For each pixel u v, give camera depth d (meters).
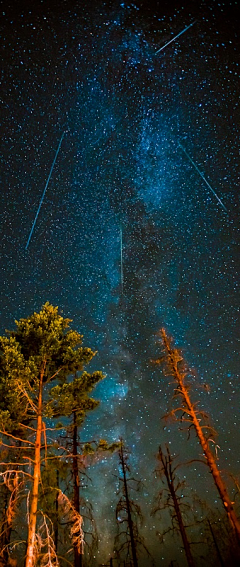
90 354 12.56
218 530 17.30
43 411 11.02
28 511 9.18
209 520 18.14
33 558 8.43
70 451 14.02
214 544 17.11
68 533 10.47
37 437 10.43
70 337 12.63
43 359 11.71
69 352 12.23
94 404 12.12
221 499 11.27
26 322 12.48
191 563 14.77
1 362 11.41
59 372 12.42
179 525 15.60
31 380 11.48
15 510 9.48
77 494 13.66
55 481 10.48
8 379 10.77
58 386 11.27
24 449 11.49
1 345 11.76
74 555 12.00
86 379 12.05
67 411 11.30
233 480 11.80
